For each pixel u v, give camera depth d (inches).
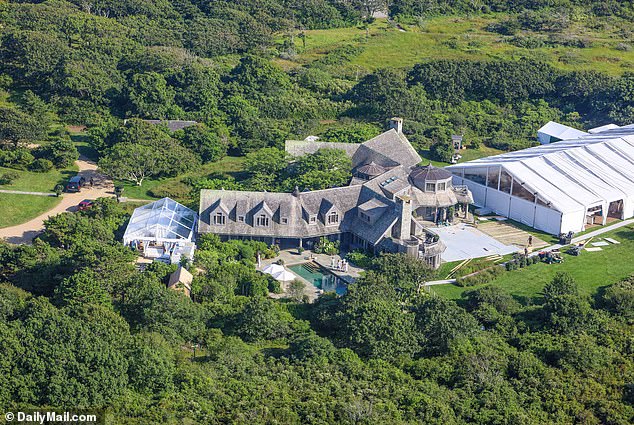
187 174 7391.7
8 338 4020.7
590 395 4414.4
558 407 4303.6
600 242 6250.0
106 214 6166.3
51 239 5743.1
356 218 6072.8
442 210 6496.1
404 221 5757.9
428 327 4736.7
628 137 7401.6
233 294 5216.5
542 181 6574.8
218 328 4800.7
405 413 4109.3
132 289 4805.6
